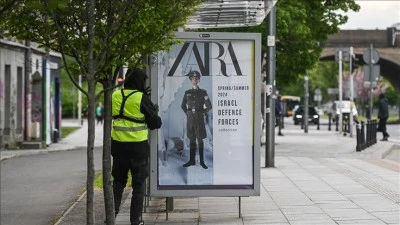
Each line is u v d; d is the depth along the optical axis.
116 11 7.92
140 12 8.20
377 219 10.71
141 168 9.88
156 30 8.36
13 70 32.56
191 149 10.74
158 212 11.73
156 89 10.69
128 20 7.98
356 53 68.50
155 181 10.70
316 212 11.45
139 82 10.00
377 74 32.53
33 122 33.84
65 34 8.08
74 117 82.12
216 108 10.74
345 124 43.22
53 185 17.28
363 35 68.69
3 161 24.56
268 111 19.39
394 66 72.12
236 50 10.73
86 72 7.63
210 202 12.79
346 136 40.19
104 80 8.36
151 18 8.26
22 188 16.83
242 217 11.06
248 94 10.74
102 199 14.05
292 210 11.70
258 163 10.76
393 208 11.77
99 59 7.70
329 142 33.38
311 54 30.14
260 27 26.06
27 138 33.62
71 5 7.68
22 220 12.40
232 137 10.76
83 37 8.10
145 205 11.87
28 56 32.28
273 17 19.62
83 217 11.81
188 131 10.73
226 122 10.74
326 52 69.06
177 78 10.72
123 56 8.34
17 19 8.06
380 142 32.56
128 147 9.79
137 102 9.78
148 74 11.43
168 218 11.06
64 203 14.23
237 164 10.77
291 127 61.25
